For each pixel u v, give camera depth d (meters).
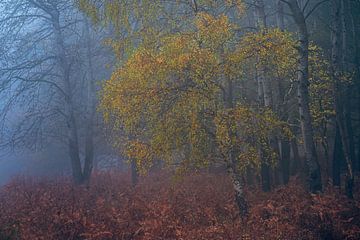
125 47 12.18
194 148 11.41
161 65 10.59
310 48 14.55
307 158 12.56
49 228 11.27
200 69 10.72
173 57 10.73
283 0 12.65
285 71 13.94
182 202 13.02
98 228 11.18
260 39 11.48
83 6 12.99
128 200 13.54
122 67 11.68
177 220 11.30
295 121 17.86
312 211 10.49
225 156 11.66
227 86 12.38
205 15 11.00
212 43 11.02
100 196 14.91
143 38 12.05
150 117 11.31
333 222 10.04
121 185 17.27
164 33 12.02
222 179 16.20
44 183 17.98
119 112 11.38
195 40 11.21
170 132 11.21
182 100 10.97
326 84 15.16
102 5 13.00
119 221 11.56
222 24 10.88
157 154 11.20
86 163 19.22
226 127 11.00
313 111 15.18
